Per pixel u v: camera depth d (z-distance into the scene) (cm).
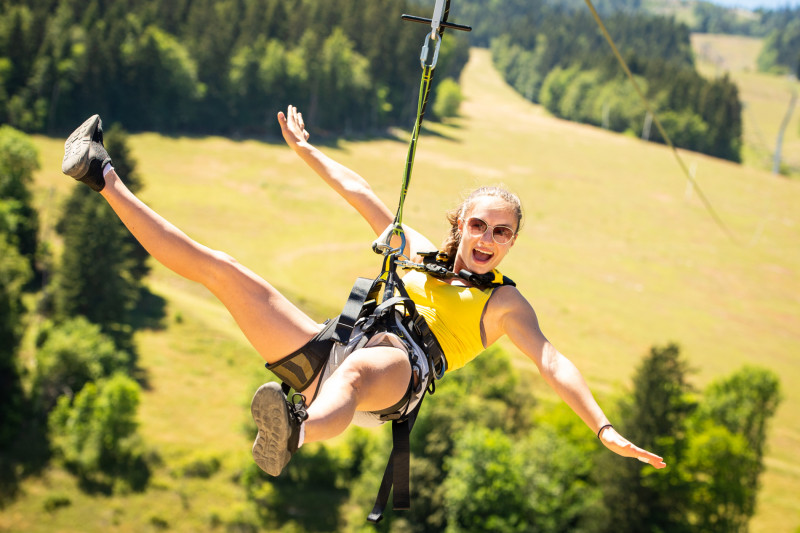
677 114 18025
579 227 11456
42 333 5872
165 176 10831
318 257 8875
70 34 12619
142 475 4575
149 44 12694
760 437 5522
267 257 8669
